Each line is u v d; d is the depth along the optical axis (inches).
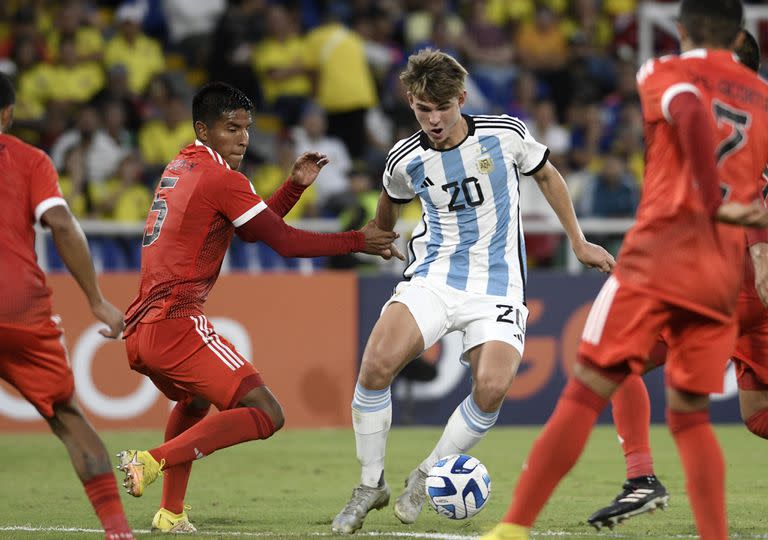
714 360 530.6
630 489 674.2
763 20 1769.2
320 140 1804.9
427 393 1374.3
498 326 698.2
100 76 1859.0
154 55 1919.3
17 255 544.7
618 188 1642.5
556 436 529.7
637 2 2169.0
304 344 1354.6
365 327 1374.3
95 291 558.3
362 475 689.0
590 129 1915.6
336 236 700.0
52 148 1728.6
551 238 1509.6
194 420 724.0
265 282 1348.4
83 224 1421.0
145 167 1702.8
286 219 1640.0
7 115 572.1
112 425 1304.1
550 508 789.2
